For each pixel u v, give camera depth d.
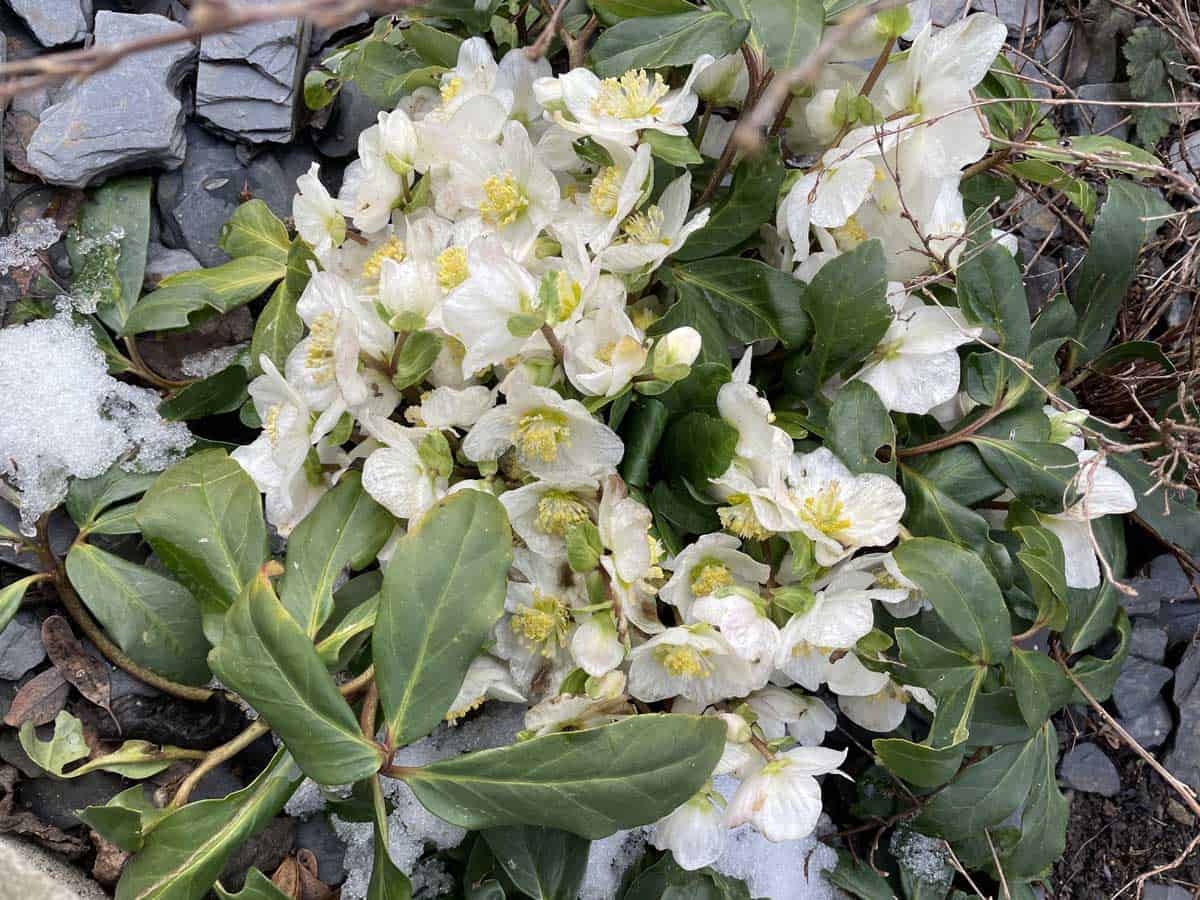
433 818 0.52
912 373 0.48
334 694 0.39
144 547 0.52
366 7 0.29
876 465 0.45
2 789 0.48
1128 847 0.62
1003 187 0.57
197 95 0.56
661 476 0.47
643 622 0.43
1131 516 0.61
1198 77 0.66
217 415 0.55
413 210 0.49
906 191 0.48
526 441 0.42
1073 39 0.68
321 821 0.52
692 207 0.51
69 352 0.53
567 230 0.44
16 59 0.56
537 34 0.58
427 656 0.40
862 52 0.47
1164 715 0.63
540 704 0.42
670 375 0.42
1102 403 0.62
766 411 0.43
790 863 0.55
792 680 0.51
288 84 0.57
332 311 0.44
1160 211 0.55
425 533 0.41
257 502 0.45
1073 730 0.62
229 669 0.39
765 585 0.45
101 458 0.52
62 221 0.55
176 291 0.51
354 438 0.48
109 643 0.50
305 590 0.43
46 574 0.49
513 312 0.41
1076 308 0.55
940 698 0.45
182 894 0.40
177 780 0.49
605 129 0.45
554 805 0.40
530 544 0.44
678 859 0.44
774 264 0.52
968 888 0.57
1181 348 0.60
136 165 0.56
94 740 0.49
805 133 0.51
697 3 0.54
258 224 0.54
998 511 0.53
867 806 0.55
